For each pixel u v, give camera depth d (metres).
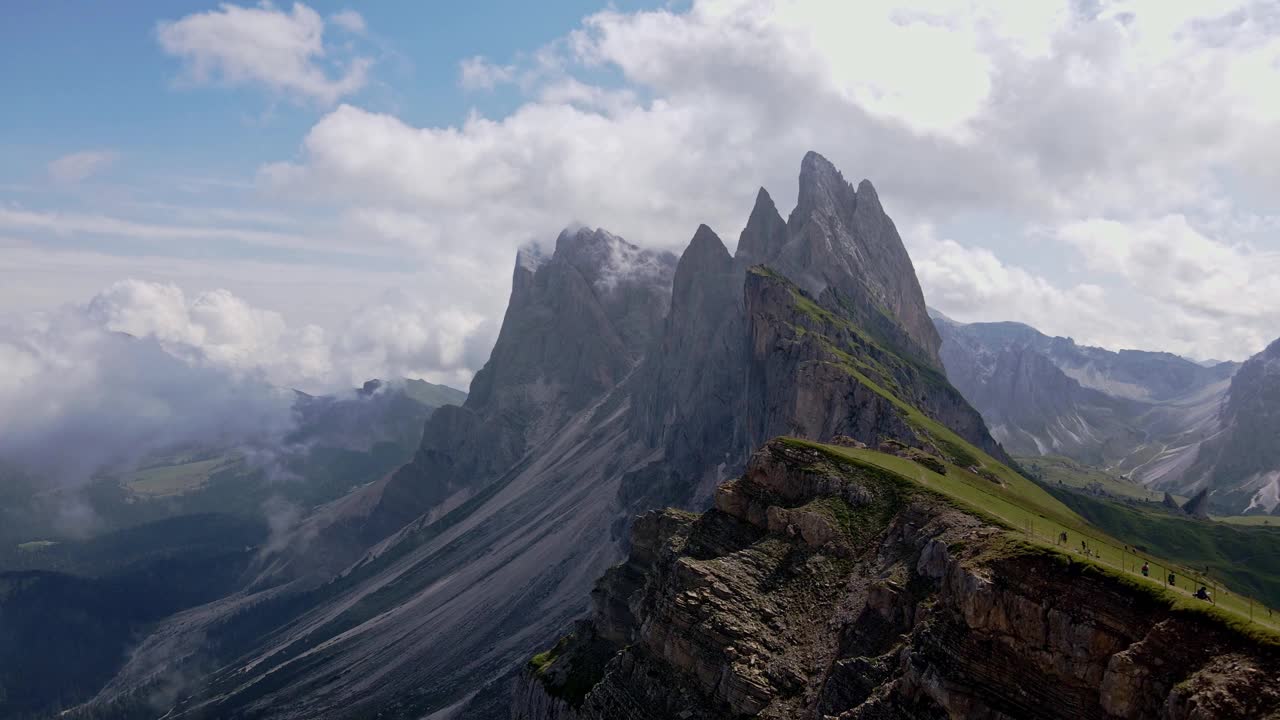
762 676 107.56
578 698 155.38
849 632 107.25
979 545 97.62
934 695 87.50
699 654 115.44
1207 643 74.00
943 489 131.62
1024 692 83.88
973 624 89.06
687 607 119.75
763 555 124.94
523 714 176.50
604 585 173.88
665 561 142.25
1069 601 84.25
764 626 114.31
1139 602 80.44
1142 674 76.12
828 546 121.50
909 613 102.62
